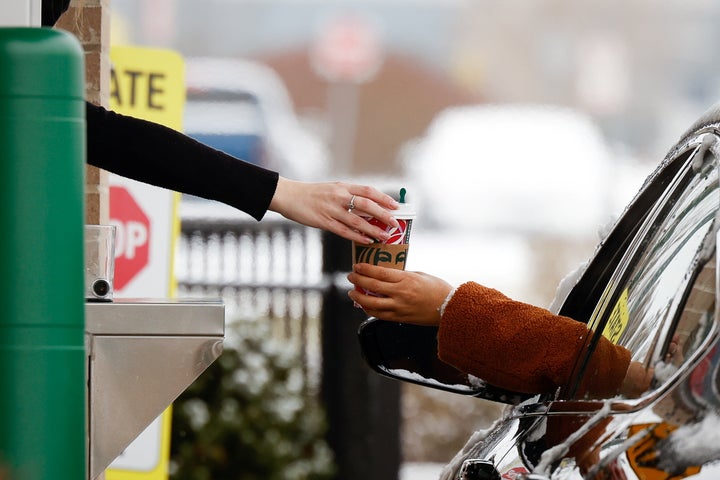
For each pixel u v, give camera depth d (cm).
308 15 6875
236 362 1930
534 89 6438
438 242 4738
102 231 761
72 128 466
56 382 462
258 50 6700
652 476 534
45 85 461
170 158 821
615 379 625
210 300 771
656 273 664
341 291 2073
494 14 6581
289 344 2022
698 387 543
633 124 6278
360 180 5903
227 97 4941
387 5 6681
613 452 553
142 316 738
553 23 6494
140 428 742
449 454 2341
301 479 1930
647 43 6394
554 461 588
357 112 6525
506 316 717
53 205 462
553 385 706
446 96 6550
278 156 5497
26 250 460
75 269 466
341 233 809
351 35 6662
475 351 716
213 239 2155
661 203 734
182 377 744
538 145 5175
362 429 2036
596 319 721
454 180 5034
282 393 1941
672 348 580
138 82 1500
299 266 2127
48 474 462
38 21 813
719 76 6362
